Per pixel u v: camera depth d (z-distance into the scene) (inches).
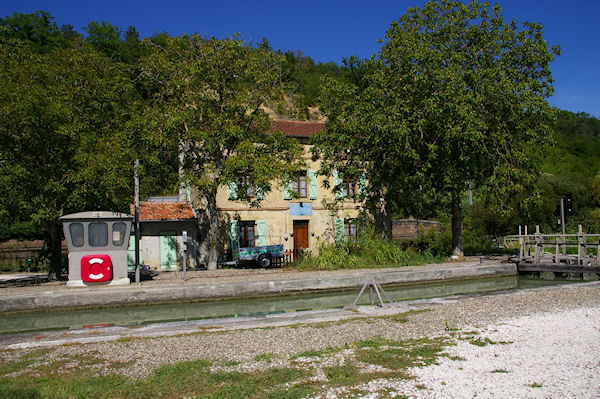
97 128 844.6
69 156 796.6
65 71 829.2
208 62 844.0
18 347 352.5
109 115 871.7
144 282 682.2
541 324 389.4
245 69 863.7
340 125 979.3
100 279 630.5
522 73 902.4
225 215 1042.7
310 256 895.7
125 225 657.6
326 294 673.6
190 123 856.3
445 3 907.4
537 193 892.6
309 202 1141.1
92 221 643.5
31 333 411.5
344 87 981.8
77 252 638.5
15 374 282.2
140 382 260.4
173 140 840.3
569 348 312.7
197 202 1062.4
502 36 900.6
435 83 833.5
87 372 283.9
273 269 855.7
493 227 1359.5
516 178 858.8
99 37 2335.1
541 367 272.7
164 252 1004.6
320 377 263.7
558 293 553.6
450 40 890.1
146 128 802.8
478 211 1390.3
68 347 348.5
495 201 927.0
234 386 249.3
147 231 997.8
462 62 888.3
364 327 394.0
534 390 235.1
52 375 278.7
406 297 643.5
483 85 845.8
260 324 424.8
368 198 1026.7
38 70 780.6
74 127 762.8
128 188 784.9
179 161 950.4
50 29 2331.4
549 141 903.7
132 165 786.8
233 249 1034.7
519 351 308.0
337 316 453.4
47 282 786.2
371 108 890.7
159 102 878.4
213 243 896.3
